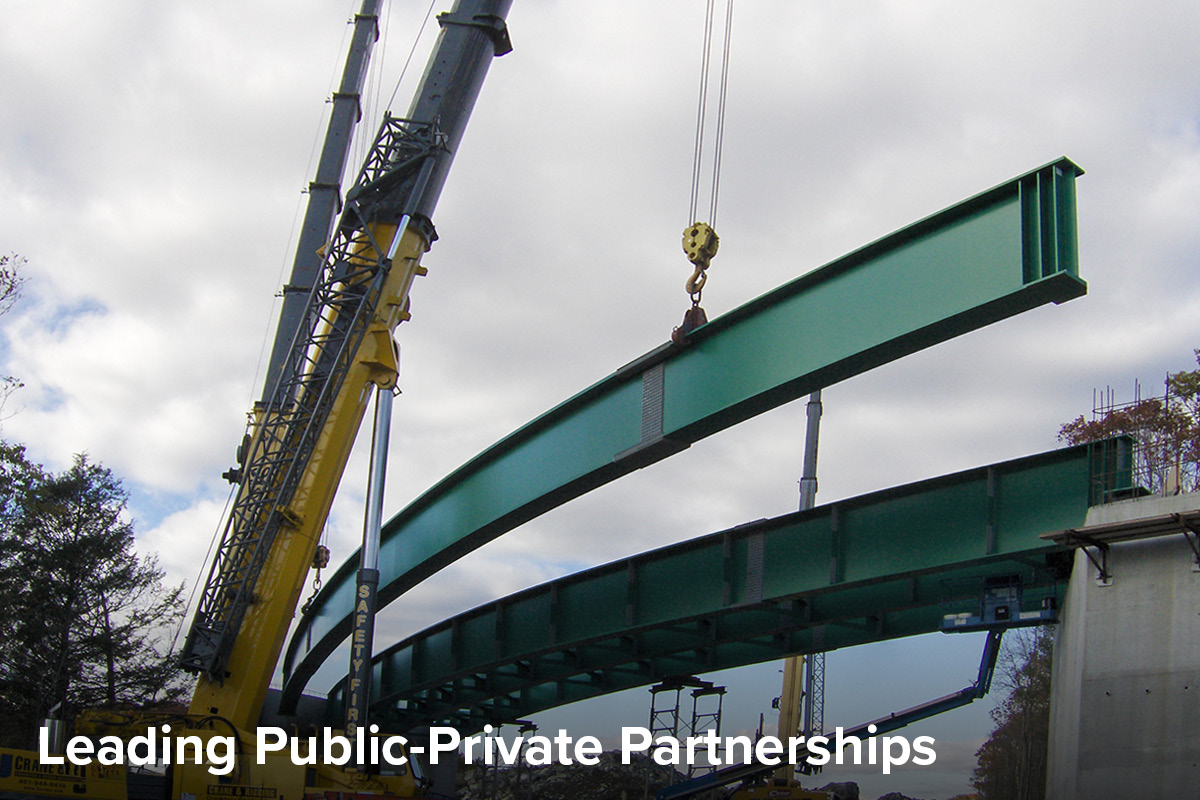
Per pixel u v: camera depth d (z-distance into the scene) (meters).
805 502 53.12
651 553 40.12
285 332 40.59
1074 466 29.55
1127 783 24.09
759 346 29.38
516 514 37.44
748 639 41.12
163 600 59.19
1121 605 25.36
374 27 45.34
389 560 45.25
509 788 71.69
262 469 32.28
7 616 53.12
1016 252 24.16
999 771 66.81
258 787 28.20
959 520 31.53
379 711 59.81
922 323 25.58
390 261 33.03
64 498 57.75
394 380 32.72
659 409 31.89
